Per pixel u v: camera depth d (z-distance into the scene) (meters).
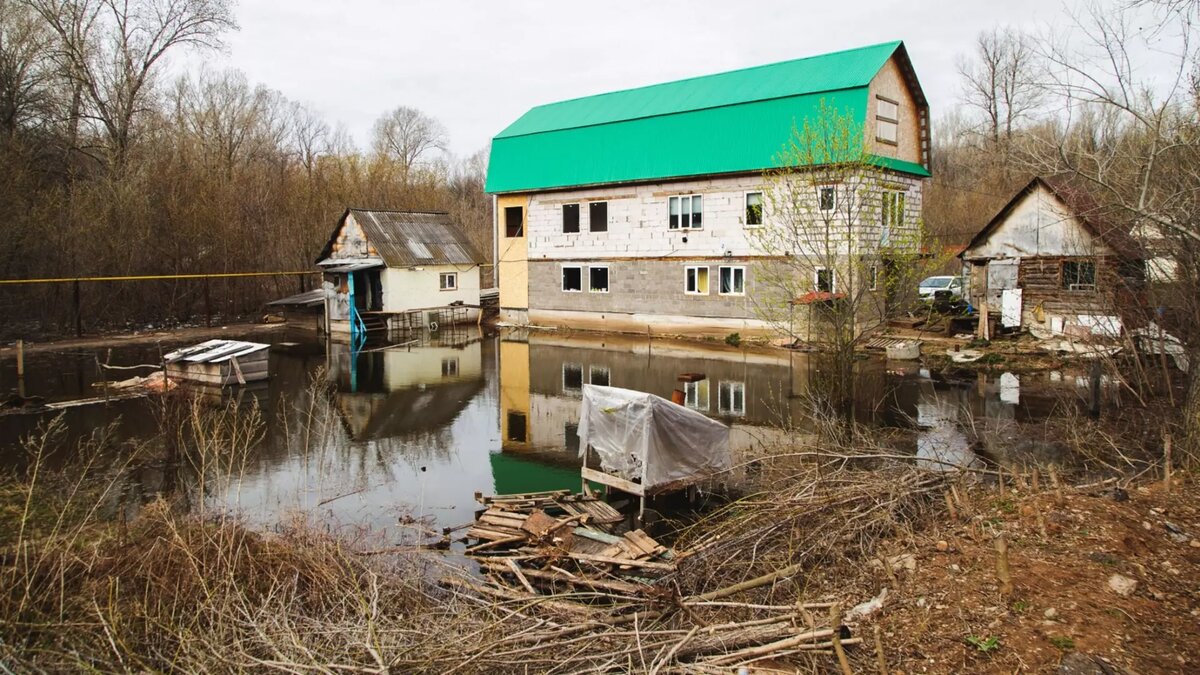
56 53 33.12
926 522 8.70
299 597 7.59
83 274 30.73
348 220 34.22
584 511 11.06
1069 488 9.23
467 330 33.75
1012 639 5.81
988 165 25.84
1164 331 14.38
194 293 35.53
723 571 8.38
